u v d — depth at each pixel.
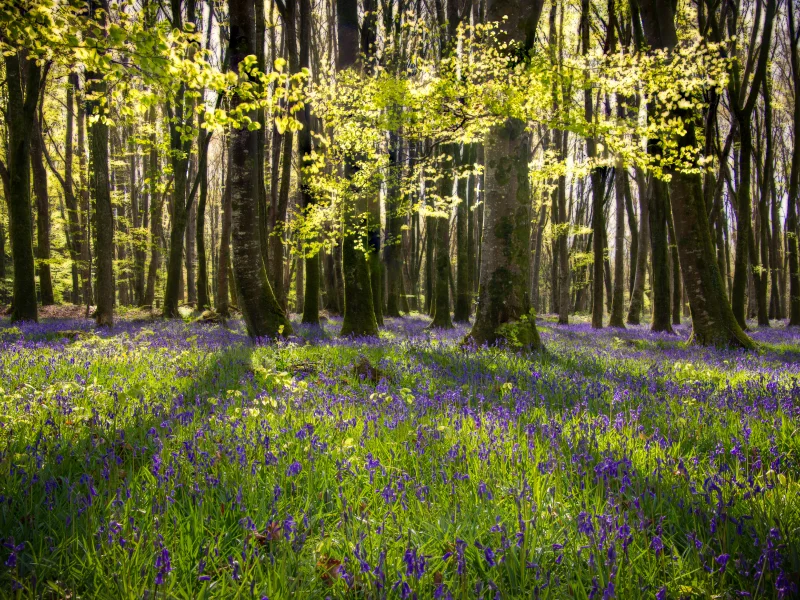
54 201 39.69
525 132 11.27
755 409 5.09
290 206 37.66
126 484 3.00
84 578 2.21
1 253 32.69
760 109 32.78
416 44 15.77
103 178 17.69
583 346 12.99
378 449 3.80
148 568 2.15
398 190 17.20
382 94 10.59
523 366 8.29
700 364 9.44
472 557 2.46
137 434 4.11
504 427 4.23
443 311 22.17
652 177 21.83
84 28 4.56
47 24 4.45
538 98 9.75
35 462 3.23
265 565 2.30
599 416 4.66
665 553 2.55
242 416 4.61
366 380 6.96
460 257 26.16
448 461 3.50
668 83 10.18
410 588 2.04
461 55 10.70
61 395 5.01
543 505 2.91
